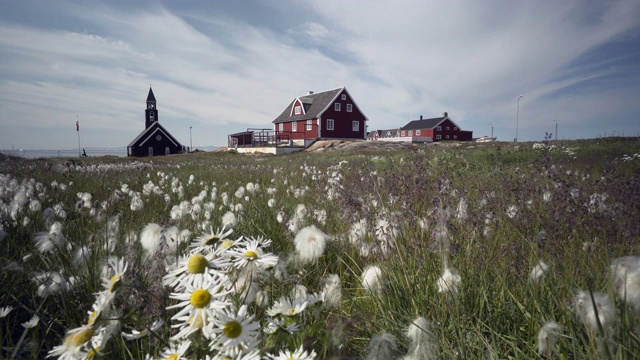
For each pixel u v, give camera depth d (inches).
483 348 82.3
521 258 122.7
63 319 96.8
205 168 649.6
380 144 1475.1
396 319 95.9
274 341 65.7
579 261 112.2
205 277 59.7
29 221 176.7
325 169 519.5
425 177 237.5
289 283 100.5
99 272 103.4
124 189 276.1
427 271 110.6
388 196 207.6
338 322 70.1
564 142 901.8
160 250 94.5
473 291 103.2
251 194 295.1
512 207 176.4
